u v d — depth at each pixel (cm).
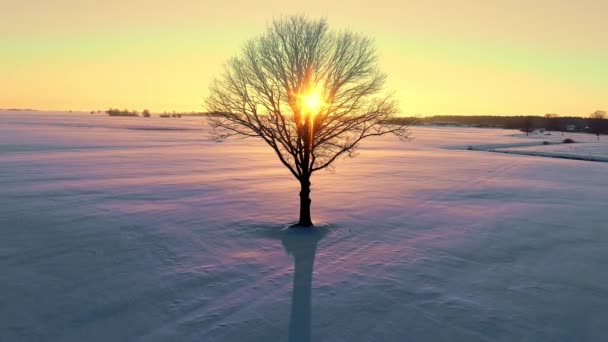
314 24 1470
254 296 944
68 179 2602
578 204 2111
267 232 1474
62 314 849
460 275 1085
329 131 1545
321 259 1201
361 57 1503
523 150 6631
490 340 761
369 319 838
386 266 1148
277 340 756
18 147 4722
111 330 788
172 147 5584
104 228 1484
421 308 889
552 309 891
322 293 963
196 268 1115
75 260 1160
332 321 829
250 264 1152
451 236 1462
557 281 1051
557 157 5541
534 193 2444
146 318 836
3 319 827
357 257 1223
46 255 1198
